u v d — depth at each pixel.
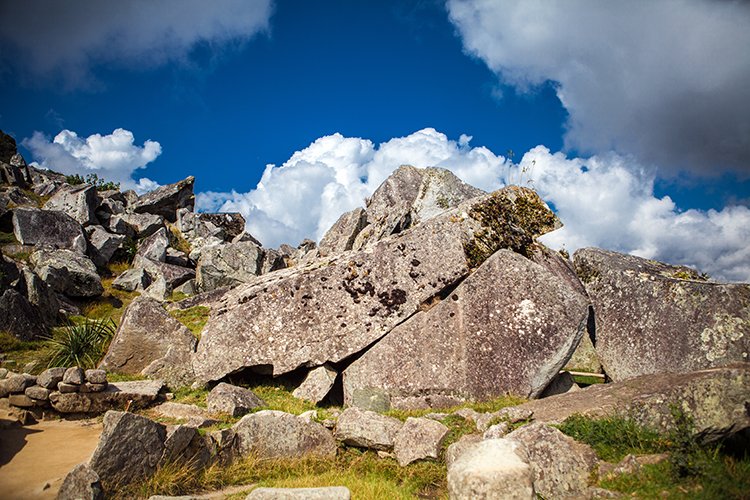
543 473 7.18
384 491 7.82
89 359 13.21
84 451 8.55
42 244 26.92
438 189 18.69
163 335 13.11
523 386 11.62
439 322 12.62
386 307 12.97
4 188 35.44
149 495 7.40
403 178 22.19
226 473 8.53
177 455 8.12
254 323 13.16
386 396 11.91
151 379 12.49
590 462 7.29
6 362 13.62
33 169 45.28
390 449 9.44
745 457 6.71
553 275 12.31
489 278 12.61
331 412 11.55
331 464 9.35
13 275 20.55
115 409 10.62
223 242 32.44
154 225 35.19
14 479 7.48
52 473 7.70
